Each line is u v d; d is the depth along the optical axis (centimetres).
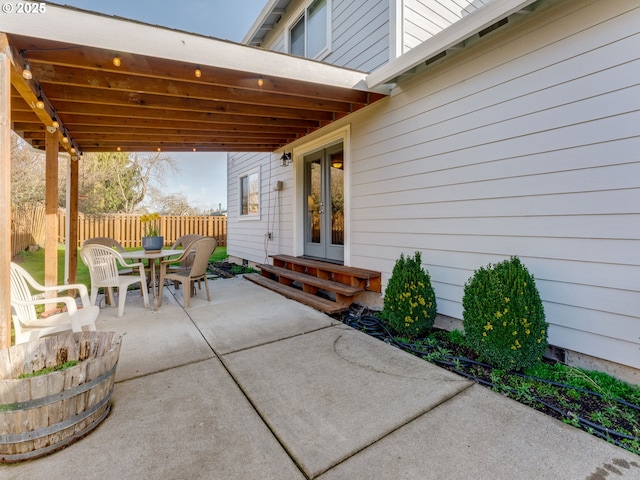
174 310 418
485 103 300
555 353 260
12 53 241
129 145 573
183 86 349
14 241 819
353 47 473
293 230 635
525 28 270
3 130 219
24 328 256
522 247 276
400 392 219
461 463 154
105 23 258
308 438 173
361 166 453
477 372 247
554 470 150
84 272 695
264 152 730
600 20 229
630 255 219
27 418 156
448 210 336
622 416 190
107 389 187
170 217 1262
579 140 241
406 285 314
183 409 200
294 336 325
